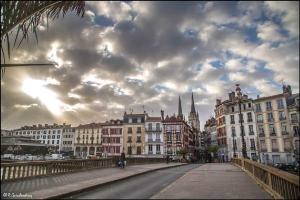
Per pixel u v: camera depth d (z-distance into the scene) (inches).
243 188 460.4
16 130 5196.9
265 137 2390.5
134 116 2938.0
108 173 729.0
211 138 3570.4
